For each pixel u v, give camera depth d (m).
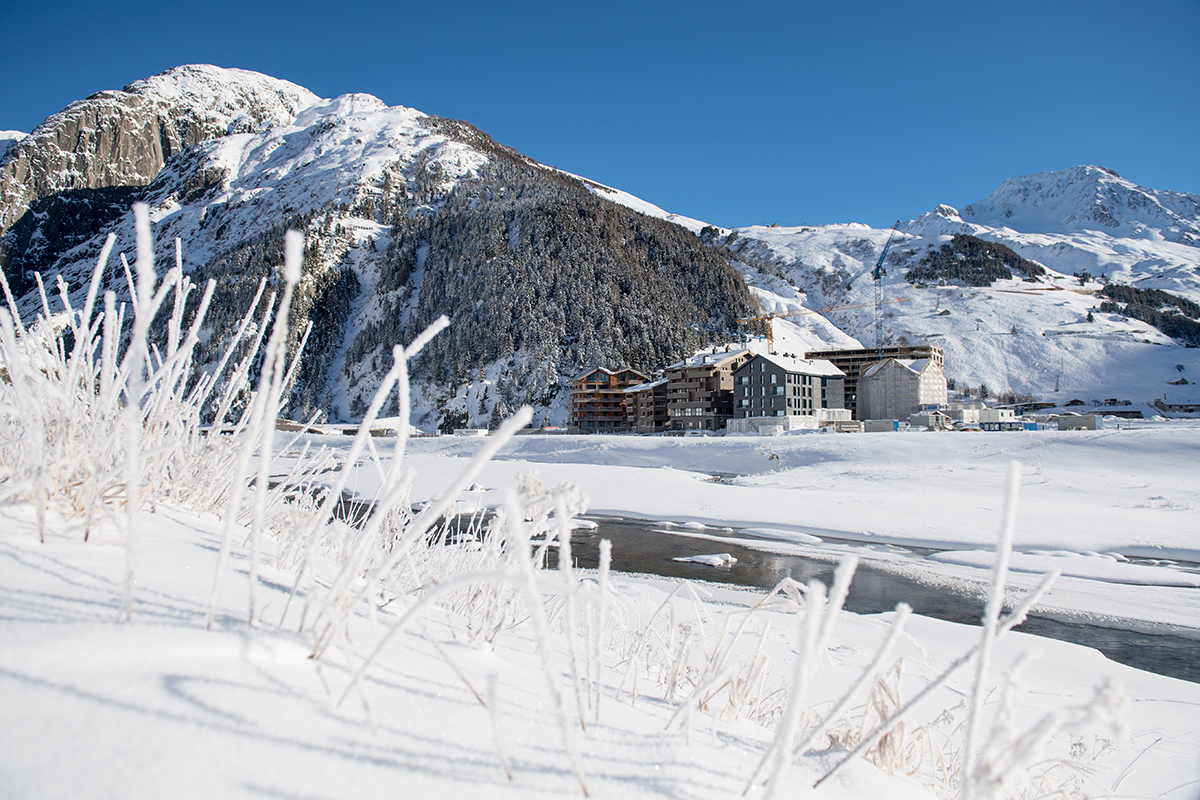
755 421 55.69
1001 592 0.73
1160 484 23.20
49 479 1.28
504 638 1.87
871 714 1.75
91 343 1.76
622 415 78.19
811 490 25.48
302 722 0.70
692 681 2.12
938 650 7.64
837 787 1.09
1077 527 17.28
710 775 0.92
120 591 0.95
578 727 1.00
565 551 1.00
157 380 1.85
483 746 0.80
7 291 1.59
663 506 22.66
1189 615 10.78
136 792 0.47
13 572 0.90
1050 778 2.20
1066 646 8.13
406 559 2.02
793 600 1.60
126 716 0.58
